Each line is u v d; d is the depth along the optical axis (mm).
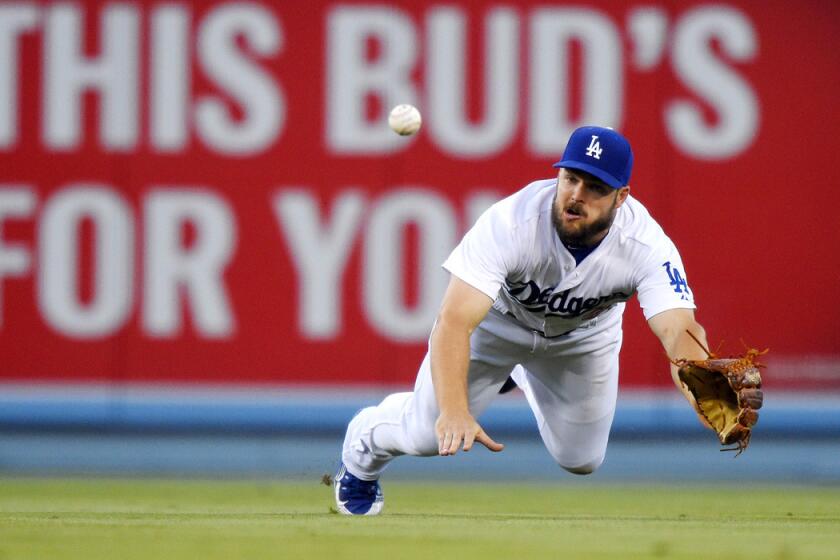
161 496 29734
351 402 40281
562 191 17062
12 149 40312
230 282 40312
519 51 40250
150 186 40250
